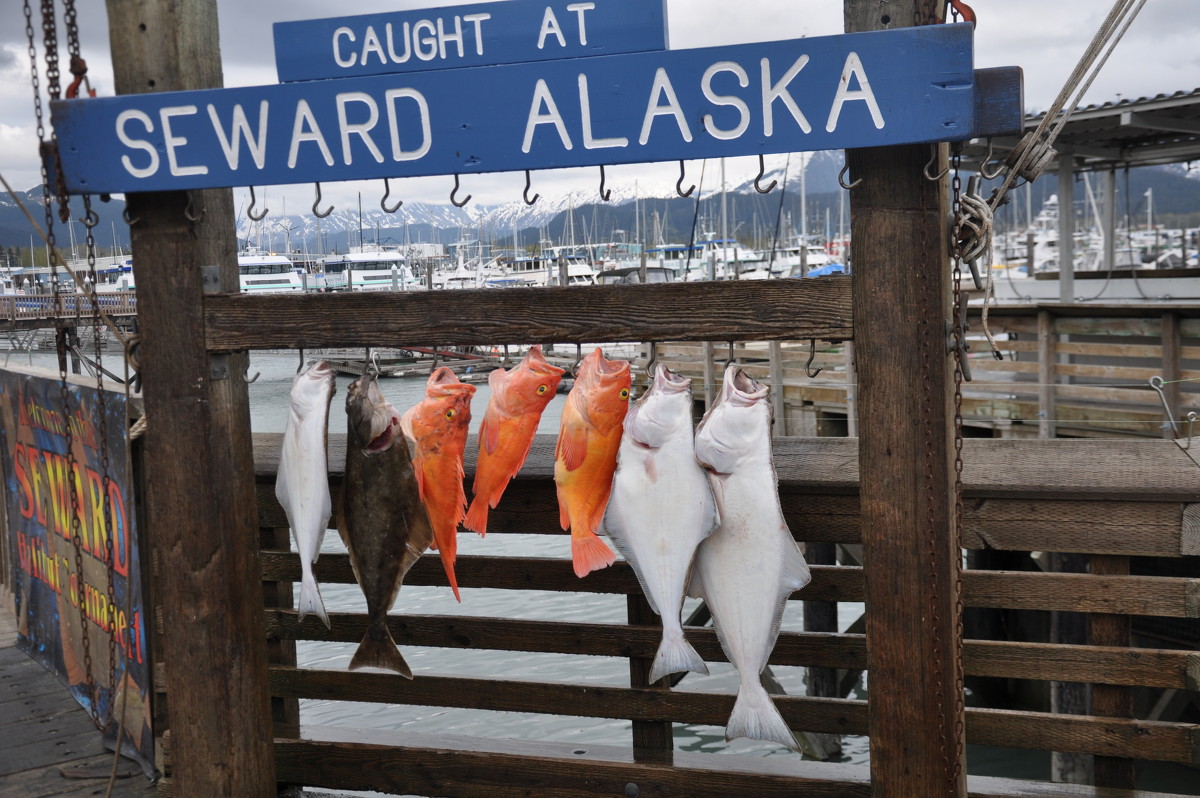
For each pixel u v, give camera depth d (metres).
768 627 2.80
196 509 3.27
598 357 2.94
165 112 3.03
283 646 4.19
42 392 5.20
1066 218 13.80
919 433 2.68
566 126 2.79
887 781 2.78
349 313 3.12
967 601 3.42
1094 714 3.33
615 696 3.71
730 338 2.82
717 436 2.79
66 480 5.01
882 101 2.55
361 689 4.01
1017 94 2.48
